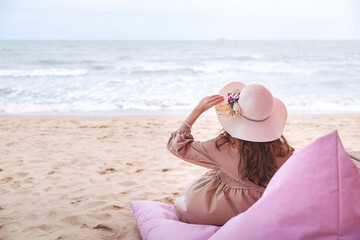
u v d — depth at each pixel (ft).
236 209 6.74
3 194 11.51
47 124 22.88
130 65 72.49
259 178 6.61
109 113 27.61
